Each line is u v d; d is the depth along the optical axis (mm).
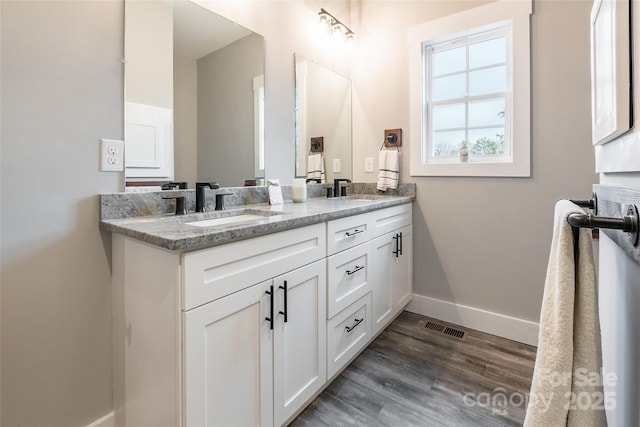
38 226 1127
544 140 1946
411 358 1880
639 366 540
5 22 1042
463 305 2289
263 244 1170
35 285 1128
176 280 946
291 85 2139
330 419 1419
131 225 1165
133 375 1188
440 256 2369
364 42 2648
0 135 1044
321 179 2420
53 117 1147
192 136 1579
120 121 1319
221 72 1702
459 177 2264
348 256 1667
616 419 729
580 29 1819
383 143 2578
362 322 1806
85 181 1230
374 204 1872
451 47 2322
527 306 2061
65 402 1207
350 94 2695
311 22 2293
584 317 528
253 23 1877
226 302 1047
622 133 583
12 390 1095
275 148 2039
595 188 824
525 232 2045
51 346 1169
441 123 2404
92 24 1234
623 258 673
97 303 1269
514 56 1995
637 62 497
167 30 1473
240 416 1105
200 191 1534
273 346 1221
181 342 948
